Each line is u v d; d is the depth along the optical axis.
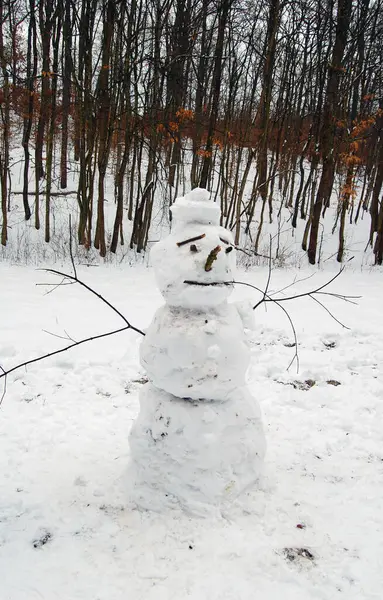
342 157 14.28
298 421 4.79
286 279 12.00
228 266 3.12
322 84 15.94
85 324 7.58
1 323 7.36
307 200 20.33
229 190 19.95
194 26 15.06
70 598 2.72
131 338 6.98
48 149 13.38
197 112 16.69
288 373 5.95
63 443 4.26
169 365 3.10
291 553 3.06
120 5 13.67
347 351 6.71
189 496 3.27
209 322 3.11
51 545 3.09
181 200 3.23
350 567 2.96
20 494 3.56
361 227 19.25
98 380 5.57
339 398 5.25
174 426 3.24
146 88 13.71
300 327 7.79
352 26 16.08
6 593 2.75
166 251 3.16
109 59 13.86
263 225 18.06
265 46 15.31
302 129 20.70
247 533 3.19
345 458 4.16
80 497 3.52
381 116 15.62
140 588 2.78
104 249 13.09
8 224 15.15
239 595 2.75
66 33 14.33
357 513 3.46
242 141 15.01
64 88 15.48
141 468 3.42
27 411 4.79
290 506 3.46
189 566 2.93
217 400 3.30
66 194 17.17
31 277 10.58
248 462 3.45
